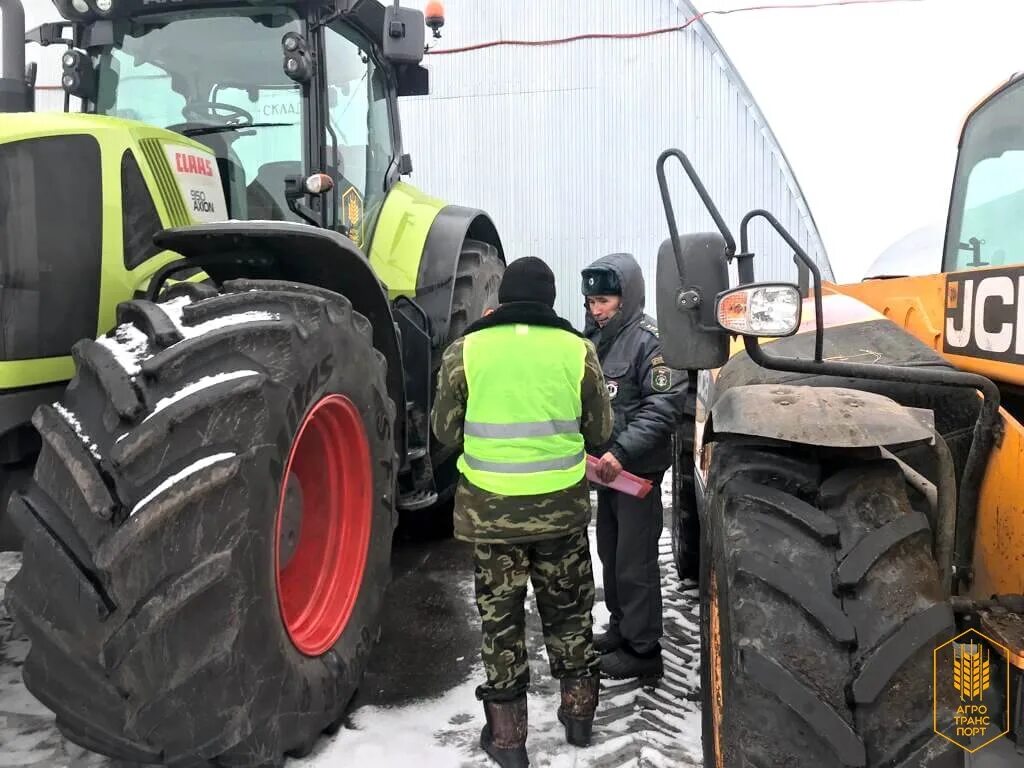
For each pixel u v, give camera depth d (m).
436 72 8.91
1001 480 1.62
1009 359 1.73
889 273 3.67
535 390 2.31
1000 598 1.53
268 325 2.11
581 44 8.73
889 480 1.60
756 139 8.60
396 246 3.88
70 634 1.85
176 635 1.87
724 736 1.53
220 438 1.93
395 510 2.86
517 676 2.33
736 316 1.56
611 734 2.48
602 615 3.36
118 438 1.89
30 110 3.15
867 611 1.44
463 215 4.23
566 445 2.34
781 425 1.58
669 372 2.73
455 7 8.82
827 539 1.51
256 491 1.98
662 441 2.77
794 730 1.42
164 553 1.84
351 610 2.57
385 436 2.73
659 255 1.82
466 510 2.33
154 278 2.38
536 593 2.45
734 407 1.69
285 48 2.93
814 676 1.42
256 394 2.01
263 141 3.18
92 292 2.36
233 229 2.28
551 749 2.41
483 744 2.38
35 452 2.26
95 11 3.19
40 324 2.23
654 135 8.72
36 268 2.21
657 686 2.77
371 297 2.81
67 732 2.05
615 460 2.69
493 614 2.33
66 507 1.86
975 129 2.27
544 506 2.30
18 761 2.29
